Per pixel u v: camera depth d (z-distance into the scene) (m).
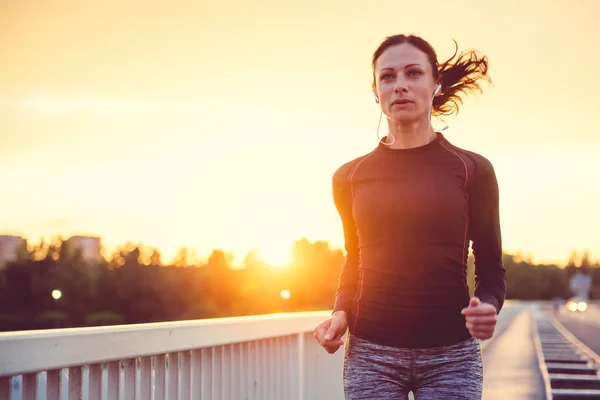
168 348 3.45
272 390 4.86
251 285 77.81
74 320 77.44
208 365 3.98
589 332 32.41
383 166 2.74
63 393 2.88
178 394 3.70
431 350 2.62
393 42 2.76
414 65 2.72
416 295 2.62
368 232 2.71
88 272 79.62
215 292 79.62
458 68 2.98
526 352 17.05
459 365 2.63
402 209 2.64
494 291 2.69
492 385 10.48
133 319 80.00
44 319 76.94
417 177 2.67
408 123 2.73
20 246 78.56
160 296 80.12
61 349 2.73
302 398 5.38
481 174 2.70
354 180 2.79
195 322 3.72
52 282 78.00
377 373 2.67
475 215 2.72
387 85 2.74
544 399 9.09
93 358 2.91
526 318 47.94
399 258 2.64
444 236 2.63
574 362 14.67
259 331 4.51
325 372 5.98
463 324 2.64
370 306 2.68
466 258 2.68
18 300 77.25
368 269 2.70
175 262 81.19
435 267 2.62
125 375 3.26
